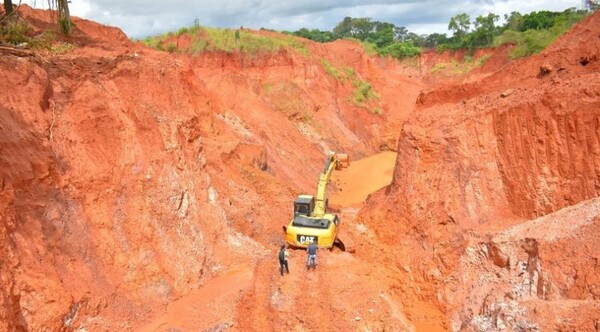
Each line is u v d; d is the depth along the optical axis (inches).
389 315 641.0
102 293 622.5
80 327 578.2
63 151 676.7
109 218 681.0
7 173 582.9
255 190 1008.2
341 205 1187.9
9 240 544.1
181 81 1019.3
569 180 713.6
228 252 793.6
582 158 701.9
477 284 676.1
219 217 824.9
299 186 1243.8
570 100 723.4
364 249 829.8
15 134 619.2
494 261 677.3
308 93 1841.8
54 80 739.4
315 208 815.7
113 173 713.0
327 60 2180.1
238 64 1791.3
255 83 1748.3
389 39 3991.1
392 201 877.2
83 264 626.8
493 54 2048.5
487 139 811.4
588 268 550.6
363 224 905.5
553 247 602.2
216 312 656.4
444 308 691.4
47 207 618.8
